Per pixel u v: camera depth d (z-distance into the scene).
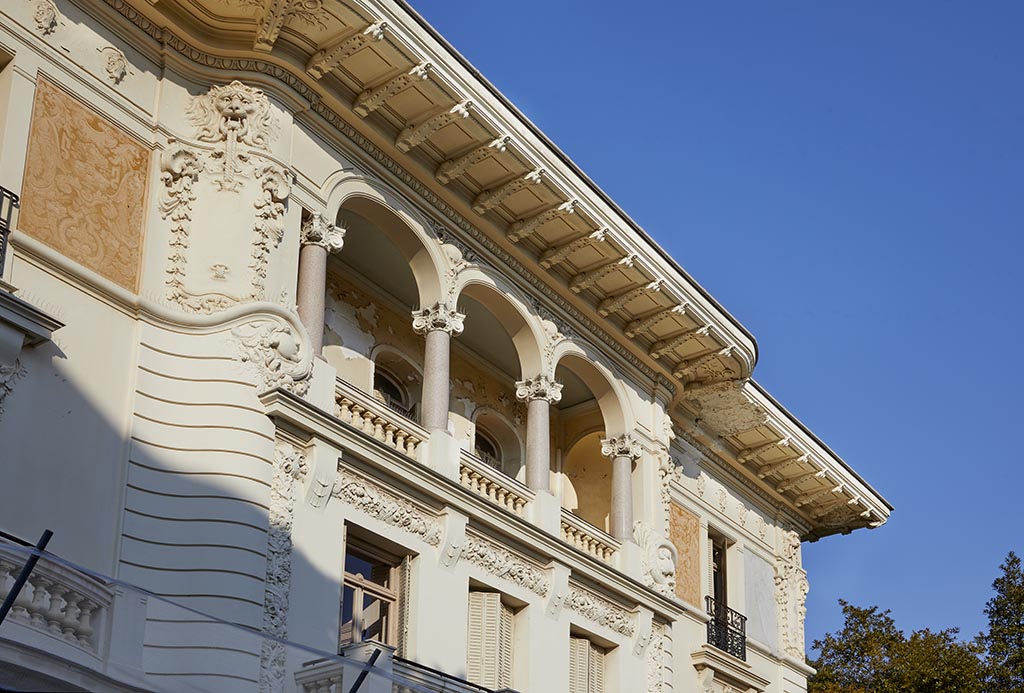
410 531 22.41
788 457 33.38
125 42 21.23
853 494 35.03
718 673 30.38
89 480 18.91
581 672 25.48
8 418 18.14
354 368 25.83
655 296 27.73
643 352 29.17
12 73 19.52
